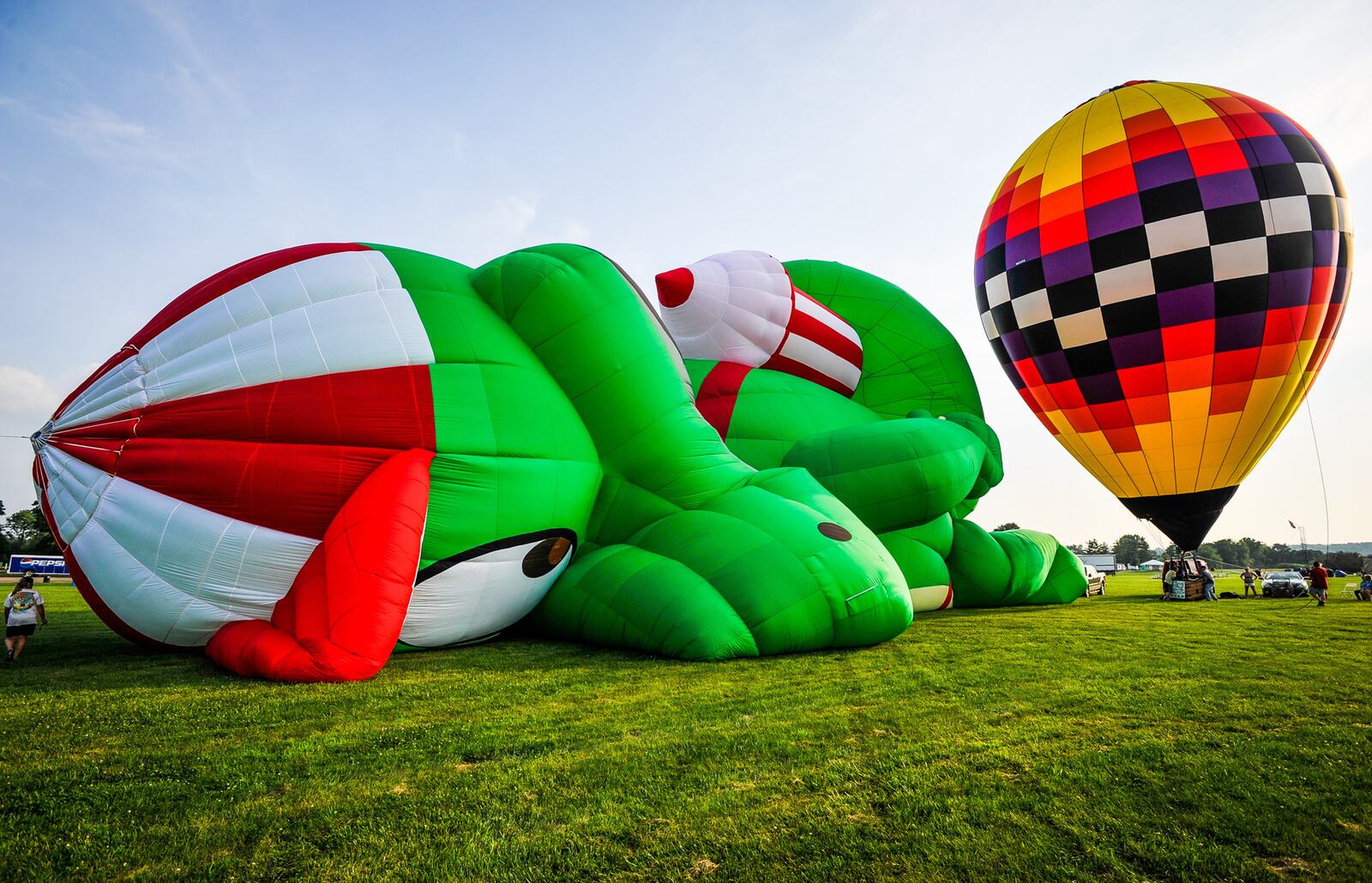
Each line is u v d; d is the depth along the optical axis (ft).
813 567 29.01
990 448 48.52
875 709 18.84
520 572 30.25
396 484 26.03
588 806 12.55
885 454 40.57
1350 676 23.12
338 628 23.48
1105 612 47.26
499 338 31.50
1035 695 20.36
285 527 26.13
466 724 17.61
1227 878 10.05
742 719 17.87
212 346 27.25
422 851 10.97
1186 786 13.17
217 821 11.98
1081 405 56.08
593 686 21.98
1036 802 12.53
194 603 26.30
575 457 31.91
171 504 26.08
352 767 14.56
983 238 60.75
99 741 16.37
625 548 31.89
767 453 43.39
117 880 10.14
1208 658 26.81
